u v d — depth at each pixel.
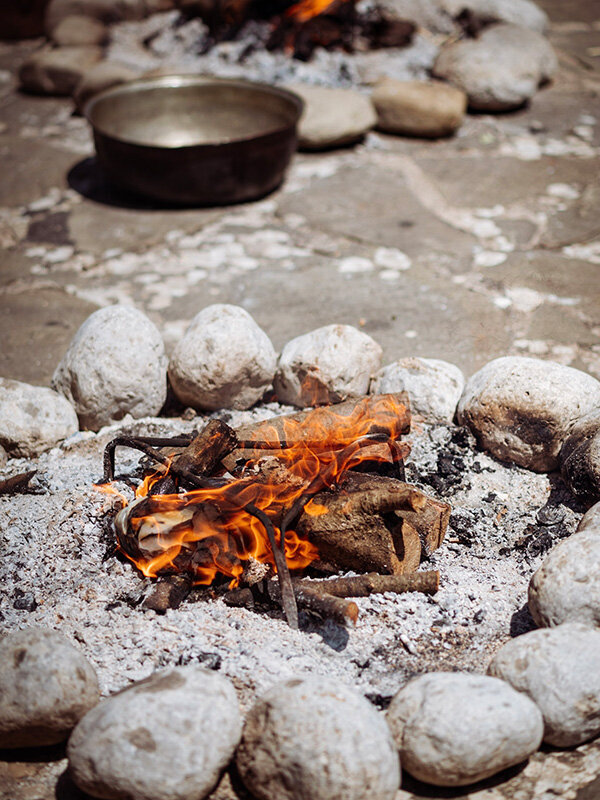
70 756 1.04
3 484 1.37
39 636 1.11
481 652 1.18
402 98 2.38
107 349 1.48
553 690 1.07
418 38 2.74
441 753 1.03
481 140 2.39
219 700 1.05
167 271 1.91
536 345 1.68
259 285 1.86
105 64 2.62
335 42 2.66
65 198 2.18
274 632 1.19
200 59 2.71
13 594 1.24
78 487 1.36
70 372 1.50
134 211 2.12
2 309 1.81
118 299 1.83
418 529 1.27
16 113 2.65
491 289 1.83
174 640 1.18
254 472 1.31
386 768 1.01
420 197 2.14
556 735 1.08
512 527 1.34
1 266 1.94
